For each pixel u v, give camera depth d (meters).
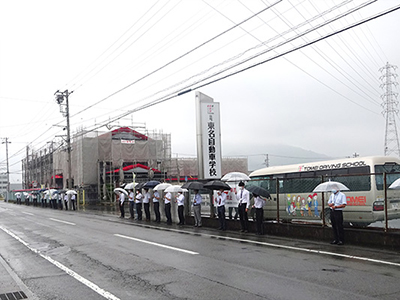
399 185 10.54
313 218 14.64
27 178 74.50
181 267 8.79
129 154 45.53
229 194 17.33
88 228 18.38
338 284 7.00
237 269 8.43
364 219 13.84
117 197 37.72
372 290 6.57
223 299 6.25
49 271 8.93
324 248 11.11
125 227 18.61
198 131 20.27
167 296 6.51
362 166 14.25
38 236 15.81
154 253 10.76
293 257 9.76
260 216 14.46
